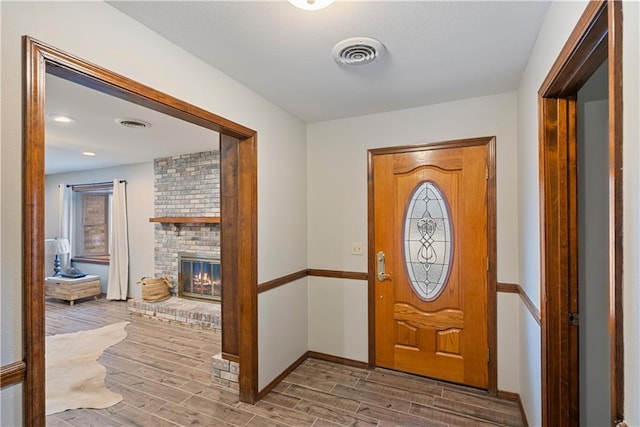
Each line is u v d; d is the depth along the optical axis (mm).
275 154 2699
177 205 4910
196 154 4738
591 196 1675
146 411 2348
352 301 3037
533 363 1920
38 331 1150
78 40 1311
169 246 5008
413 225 2795
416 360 2791
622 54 762
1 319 1079
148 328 4168
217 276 4652
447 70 2076
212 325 4070
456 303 2650
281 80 2227
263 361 2539
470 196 2588
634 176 720
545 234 1629
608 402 1663
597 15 956
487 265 2531
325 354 3146
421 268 2768
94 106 2664
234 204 2662
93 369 3031
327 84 2295
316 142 3182
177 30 1631
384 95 2498
